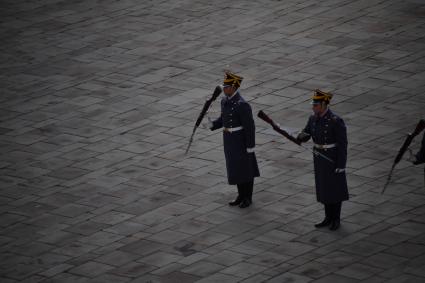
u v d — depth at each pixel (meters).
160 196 35.06
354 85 43.09
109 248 31.66
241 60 46.50
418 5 51.88
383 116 40.06
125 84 44.97
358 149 37.50
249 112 33.31
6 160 38.56
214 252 30.91
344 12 51.47
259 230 32.22
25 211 34.53
